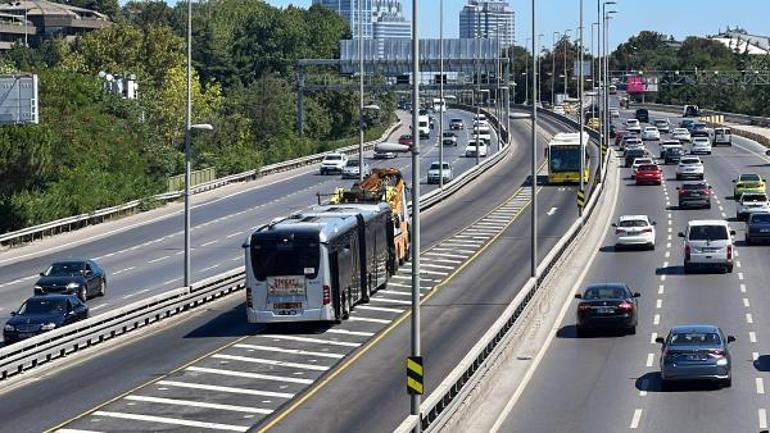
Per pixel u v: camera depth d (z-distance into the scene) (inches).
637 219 4050.2
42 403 2079.2
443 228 4726.9
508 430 1825.8
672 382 2123.5
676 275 3469.5
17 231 4505.4
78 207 4990.2
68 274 3277.6
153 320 2918.3
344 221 2910.9
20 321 2662.4
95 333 2640.3
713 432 1777.8
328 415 1919.3
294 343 2593.5
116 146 5816.9
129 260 4094.5
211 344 2608.3
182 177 6067.9
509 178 6633.9
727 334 2596.0
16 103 4697.3
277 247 2709.2
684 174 6117.1
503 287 3321.9
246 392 2114.9
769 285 3257.9
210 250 4281.5
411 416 1598.2
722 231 3494.1
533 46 3329.2
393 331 2711.6
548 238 4362.7
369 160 7731.3
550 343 2576.3
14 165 4869.6
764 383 2114.9
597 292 2635.3
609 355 2418.8
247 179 6722.4
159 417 1932.8
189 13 3341.5
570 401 2025.1
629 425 1839.3
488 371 2111.2
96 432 1838.1
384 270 3351.4
